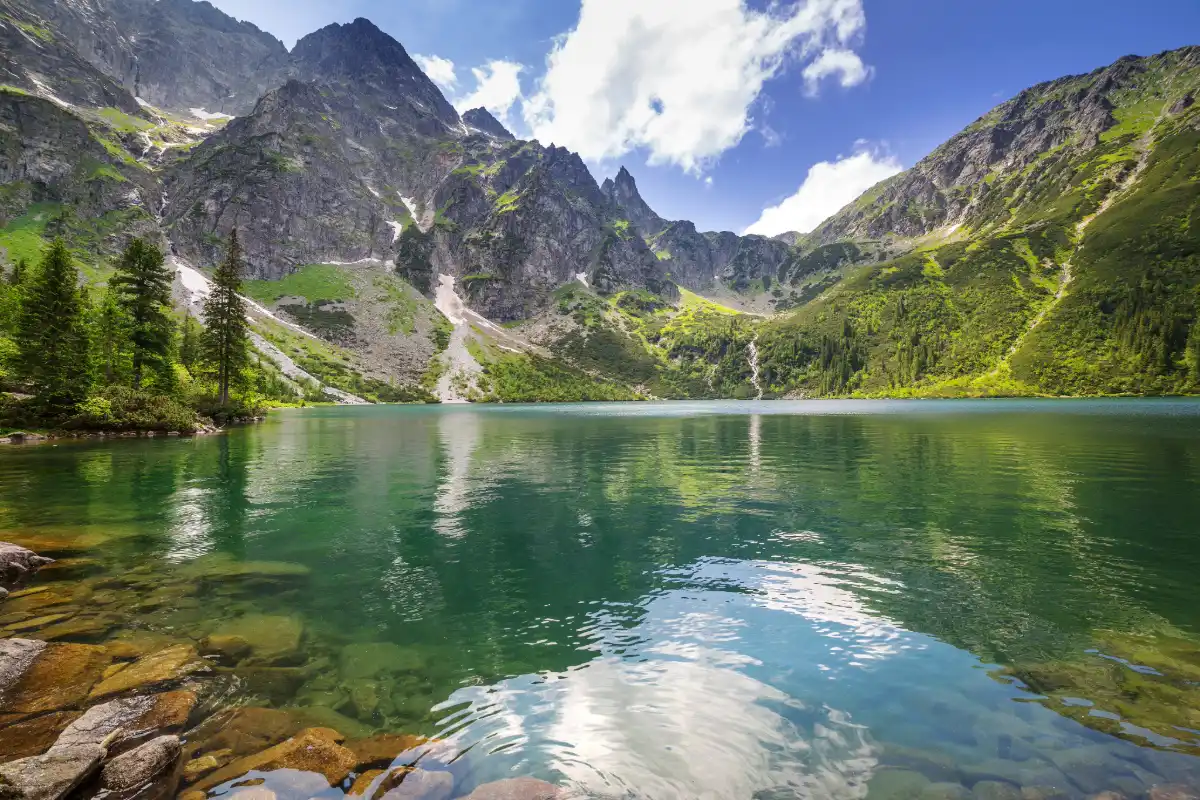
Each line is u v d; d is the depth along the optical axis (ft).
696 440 175.42
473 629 36.40
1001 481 91.04
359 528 63.82
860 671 30.27
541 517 69.46
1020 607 39.29
